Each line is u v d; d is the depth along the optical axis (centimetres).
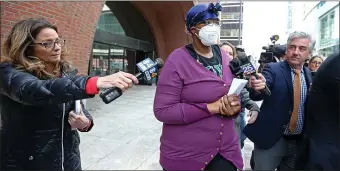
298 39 256
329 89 202
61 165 171
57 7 618
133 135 556
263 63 385
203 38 178
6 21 500
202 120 174
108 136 542
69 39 671
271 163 275
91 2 741
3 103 160
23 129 160
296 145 262
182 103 174
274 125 261
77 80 135
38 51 162
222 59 191
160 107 175
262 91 209
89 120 196
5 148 162
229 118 181
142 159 417
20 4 525
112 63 1666
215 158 179
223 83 178
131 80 138
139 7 1838
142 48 1897
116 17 1855
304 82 263
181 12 1900
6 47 162
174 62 178
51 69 173
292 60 260
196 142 174
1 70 154
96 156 425
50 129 165
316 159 204
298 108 259
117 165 389
